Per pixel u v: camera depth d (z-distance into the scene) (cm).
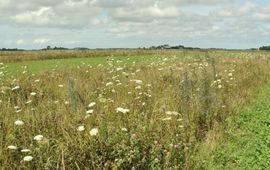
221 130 1119
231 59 3014
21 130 891
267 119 1266
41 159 749
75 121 916
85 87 1466
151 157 810
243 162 907
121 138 826
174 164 836
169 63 2459
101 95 1233
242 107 1440
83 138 820
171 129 963
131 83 1465
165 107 1097
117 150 788
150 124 942
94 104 1004
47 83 1605
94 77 1805
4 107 1081
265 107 1467
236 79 1931
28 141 848
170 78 1655
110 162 764
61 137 850
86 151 783
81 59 4112
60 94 1374
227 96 1509
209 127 1119
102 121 897
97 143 798
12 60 4000
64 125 898
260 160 906
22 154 791
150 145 845
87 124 885
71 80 1127
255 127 1184
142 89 1359
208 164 895
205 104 1178
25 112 1027
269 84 2094
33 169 755
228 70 2205
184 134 970
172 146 864
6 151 781
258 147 995
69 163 756
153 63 2361
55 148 792
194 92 1330
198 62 2500
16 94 1387
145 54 4981
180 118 1055
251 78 2142
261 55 3544
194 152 920
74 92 1040
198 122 1132
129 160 771
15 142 831
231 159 937
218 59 2933
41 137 796
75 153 776
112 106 1062
